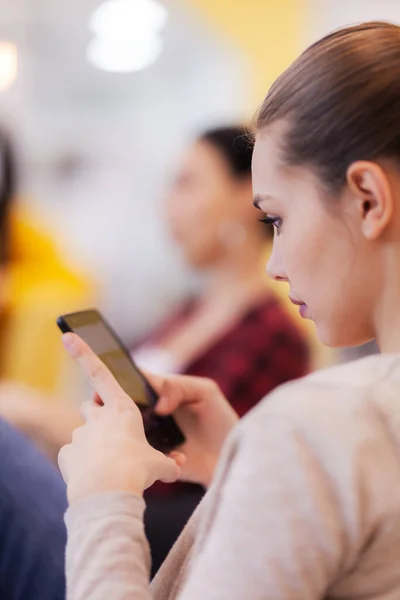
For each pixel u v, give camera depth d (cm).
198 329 171
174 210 176
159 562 121
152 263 337
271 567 50
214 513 57
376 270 60
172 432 91
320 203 61
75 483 61
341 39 63
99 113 344
